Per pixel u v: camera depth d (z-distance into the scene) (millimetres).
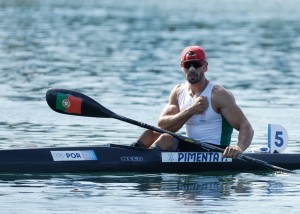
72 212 31109
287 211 31688
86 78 71625
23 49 94000
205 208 31922
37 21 129375
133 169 38719
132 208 31766
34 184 35656
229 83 70562
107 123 51062
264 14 151250
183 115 38750
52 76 72375
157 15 145250
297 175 38531
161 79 71938
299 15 150000
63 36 109375
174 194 34219
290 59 89688
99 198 33312
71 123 50812
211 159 39219
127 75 74312
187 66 38469
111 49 96375
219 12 154375
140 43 103438
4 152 37719
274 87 68188
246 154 39531
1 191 34250
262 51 97062
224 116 38938
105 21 131750
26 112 54188
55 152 38219
